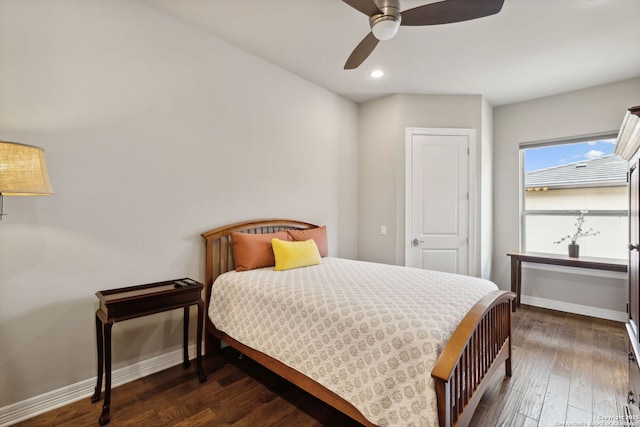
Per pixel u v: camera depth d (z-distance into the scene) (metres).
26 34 1.75
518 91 3.66
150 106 2.25
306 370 1.71
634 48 2.68
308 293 1.88
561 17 2.24
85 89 1.96
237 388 2.08
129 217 2.15
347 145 3.99
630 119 1.60
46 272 1.82
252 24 2.43
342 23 2.39
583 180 3.70
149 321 2.27
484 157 3.85
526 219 4.10
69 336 1.90
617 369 2.30
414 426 1.26
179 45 2.40
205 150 2.58
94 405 1.88
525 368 2.33
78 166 1.93
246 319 2.13
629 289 2.13
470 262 3.72
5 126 1.69
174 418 1.76
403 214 3.74
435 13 1.72
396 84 3.50
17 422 1.72
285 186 3.24
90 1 1.97
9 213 1.70
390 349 1.39
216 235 2.58
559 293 3.76
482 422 1.72
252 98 2.92
